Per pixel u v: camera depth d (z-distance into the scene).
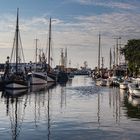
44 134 29.75
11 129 32.44
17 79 93.81
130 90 71.94
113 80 117.81
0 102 59.59
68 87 110.62
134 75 117.12
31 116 41.16
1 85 92.38
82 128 32.47
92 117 39.66
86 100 62.53
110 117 39.66
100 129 31.94
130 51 121.12
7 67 98.00
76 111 45.34
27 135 29.45
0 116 41.56
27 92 85.38
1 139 27.97
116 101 60.19
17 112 45.38
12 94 78.31
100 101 60.28
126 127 32.97
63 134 29.64
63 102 58.81
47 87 109.81
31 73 121.19
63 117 39.78
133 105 53.12
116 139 27.67
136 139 27.70
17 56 100.25
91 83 144.50
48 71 141.75
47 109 48.28
